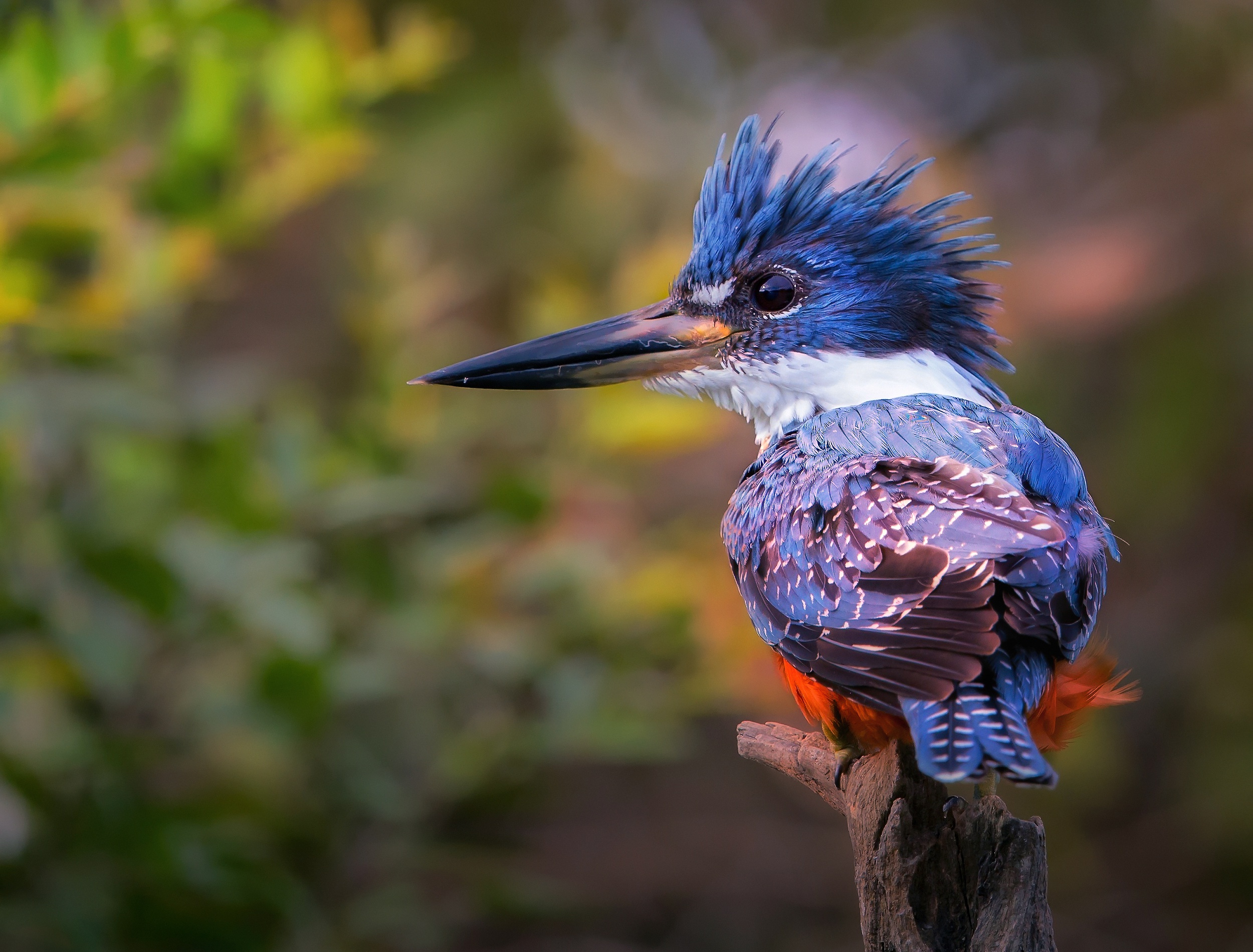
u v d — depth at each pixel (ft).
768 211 24.76
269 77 29.45
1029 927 17.16
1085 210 47.83
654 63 52.44
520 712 32.12
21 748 29.19
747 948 44.75
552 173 47.96
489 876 31.60
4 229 25.93
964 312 24.88
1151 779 47.34
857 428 21.98
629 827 46.44
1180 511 43.98
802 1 52.75
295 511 29.35
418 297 32.55
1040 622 17.51
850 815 19.02
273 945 29.63
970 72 53.67
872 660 17.48
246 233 30.09
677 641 31.17
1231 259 43.39
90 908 28.27
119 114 28.14
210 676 30.07
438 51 30.96
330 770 31.35
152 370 29.81
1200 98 48.91
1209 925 44.96
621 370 25.27
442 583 31.04
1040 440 21.44
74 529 27.73
